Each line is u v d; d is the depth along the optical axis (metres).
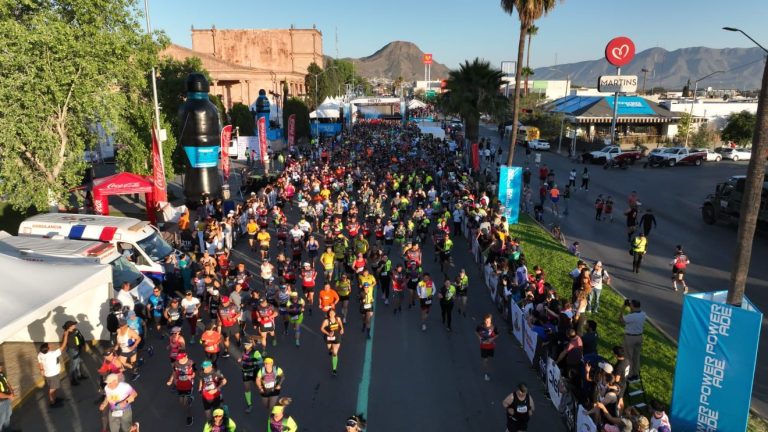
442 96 39.09
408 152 46.25
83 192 29.70
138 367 11.82
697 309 8.74
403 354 12.49
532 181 38.03
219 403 9.29
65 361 11.92
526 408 8.61
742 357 8.37
